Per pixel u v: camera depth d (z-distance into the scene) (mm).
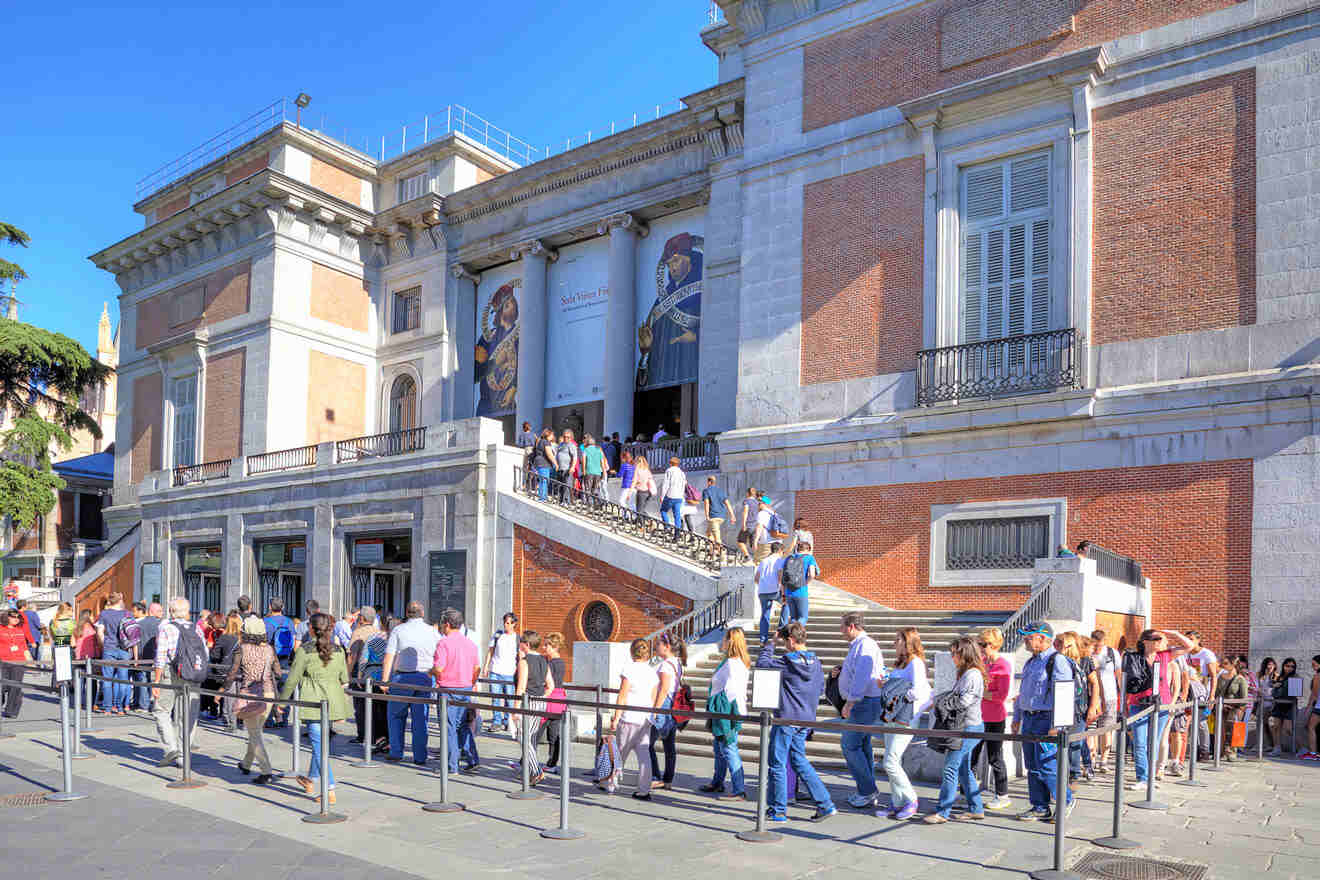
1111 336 16656
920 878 6648
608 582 18312
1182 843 7730
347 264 32125
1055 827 6801
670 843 7578
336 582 23797
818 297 19938
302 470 24953
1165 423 15867
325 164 32438
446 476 21375
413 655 11469
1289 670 14164
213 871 6688
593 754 12227
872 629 15609
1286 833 8172
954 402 17812
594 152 27234
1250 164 15625
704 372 23828
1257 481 14992
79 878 6492
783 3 21281
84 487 44844
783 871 6797
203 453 32000
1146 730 10500
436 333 30859
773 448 19891
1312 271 14922
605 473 22109
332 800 9000
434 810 8727
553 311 29219
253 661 10406
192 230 33062
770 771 8805
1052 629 12664
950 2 18984
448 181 31703
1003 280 17969
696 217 26141
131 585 31000
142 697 17406
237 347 31234
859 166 19719
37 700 18281
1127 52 16875
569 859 7102
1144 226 16516
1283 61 15477
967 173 18594
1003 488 17328
